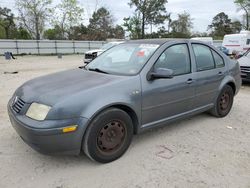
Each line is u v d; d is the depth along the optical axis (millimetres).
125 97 3260
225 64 4949
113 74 3645
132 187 2807
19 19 45719
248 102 6434
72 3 47156
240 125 4703
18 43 32500
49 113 2828
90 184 2857
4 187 2783
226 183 2896
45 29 47938
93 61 4461
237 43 21297
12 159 3350
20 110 3100
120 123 3312
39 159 3363
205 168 3193
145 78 3516
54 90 3125
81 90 3061
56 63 20094
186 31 68562
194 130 4414
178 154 3545
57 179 2943
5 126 4477
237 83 5293
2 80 9969
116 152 3326
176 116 4051
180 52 4098
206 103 4613
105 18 58375
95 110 2984
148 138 4051
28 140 2924
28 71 13742
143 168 3180
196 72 4246
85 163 3283
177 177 2996
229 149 3717
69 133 2873
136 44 4207
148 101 3541
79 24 49281
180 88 3945
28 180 2916
